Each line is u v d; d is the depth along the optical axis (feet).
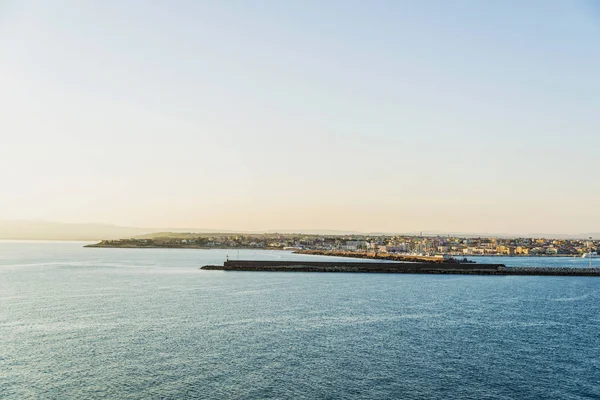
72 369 164.45
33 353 182.60
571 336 226.17
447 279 501.97
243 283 433.48
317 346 198.39
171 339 205.26
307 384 154.40
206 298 327.26
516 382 161.27
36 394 142.92
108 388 147.64
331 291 376.27
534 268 620.90
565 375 169.07
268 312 273.13
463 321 257.55
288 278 490.08
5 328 224.33
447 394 149.69
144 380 154.71
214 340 204.85
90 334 212.84
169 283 428.97
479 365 178.09
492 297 359.66
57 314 260.01
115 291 363.76
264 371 165.58
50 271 560.61
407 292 378.32
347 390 150.51
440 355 189.47
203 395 143.33
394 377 163.02
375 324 244.42
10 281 436.35
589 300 353.92
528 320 264.93
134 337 208.13
